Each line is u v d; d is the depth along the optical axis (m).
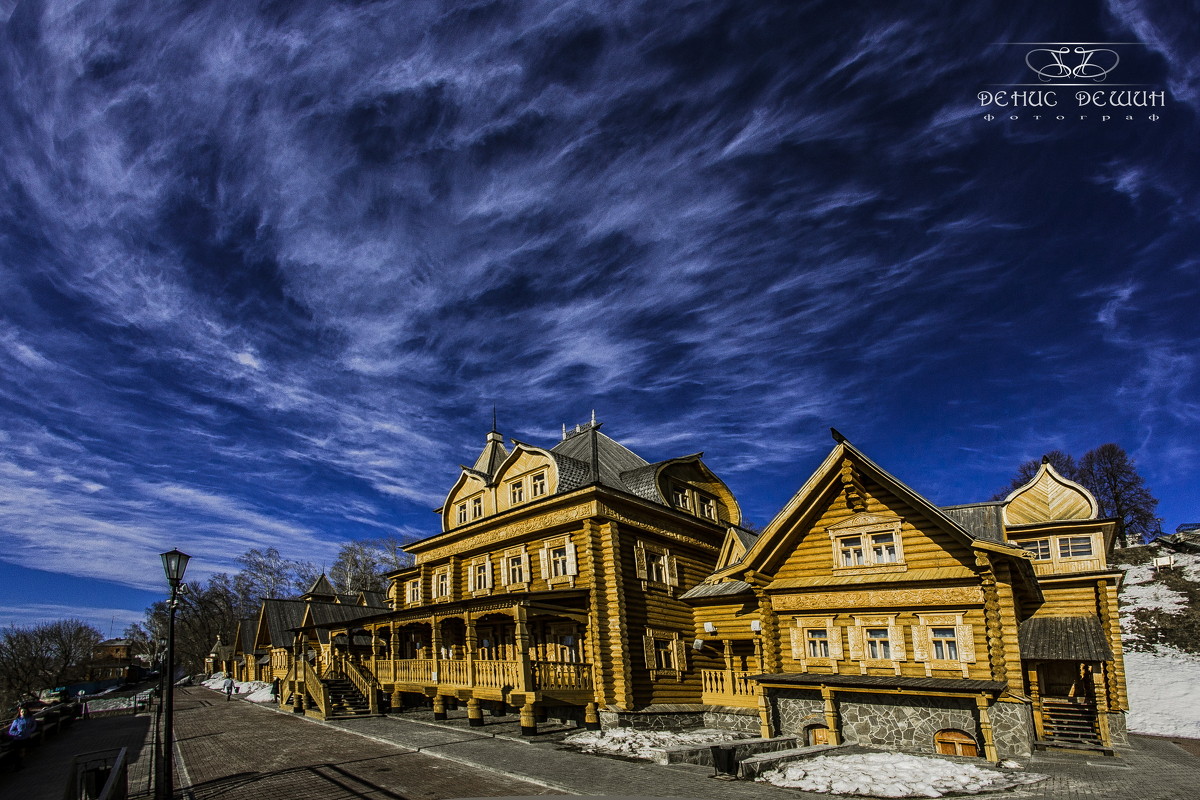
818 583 19.75
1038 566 23.58
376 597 56.09
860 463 19.33
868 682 17.31
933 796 12.88
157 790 13.70
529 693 21.09
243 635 61.09
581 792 13.78
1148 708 31.34
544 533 26.55
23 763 20.94
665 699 24.56
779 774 14.95
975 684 16.03
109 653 123.19
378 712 28.36
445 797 13.54
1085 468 70.44
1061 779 14.20
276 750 19.86
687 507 30.16
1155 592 46.62
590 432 31.36
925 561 18.28
